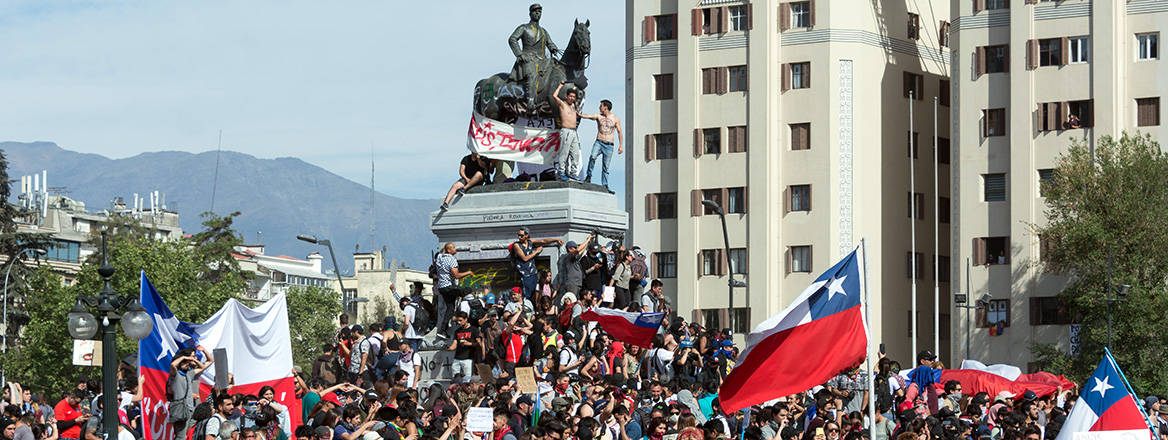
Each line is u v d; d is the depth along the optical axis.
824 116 106.56
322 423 33.50
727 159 108.94
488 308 44.38
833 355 31.52
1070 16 101.31
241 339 36.09
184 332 35.19
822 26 106.94
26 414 36.59
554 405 36.41
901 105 109.75
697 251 109.50
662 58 111.25
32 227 179.88
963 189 104.50
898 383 42.12
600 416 36.25
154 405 34.38
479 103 50.91
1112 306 91.12
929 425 37.25
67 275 170.75
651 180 111.44
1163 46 99.56
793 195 107.62
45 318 115.94
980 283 103.62
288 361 36.62
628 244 112.19
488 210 50.09
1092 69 100.75
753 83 107.94
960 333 104.12
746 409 37.69
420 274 199.00
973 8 104.50
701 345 44.00
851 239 106.50
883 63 108.69
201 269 123.81
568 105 50.41
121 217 166.62
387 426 32.56
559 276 48.84
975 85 104.19
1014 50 102.75
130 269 114.38
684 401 38.91
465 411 36.56
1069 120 101.19
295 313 165.25
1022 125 102.38
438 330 47.25
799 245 107.25
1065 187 95.19
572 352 43.53
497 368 43.69
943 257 112.44
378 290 194.50
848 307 31.58
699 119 109.69
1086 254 93.25
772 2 107.94
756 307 107.44
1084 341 92.69
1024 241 102.12
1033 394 40.97
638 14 112.06
